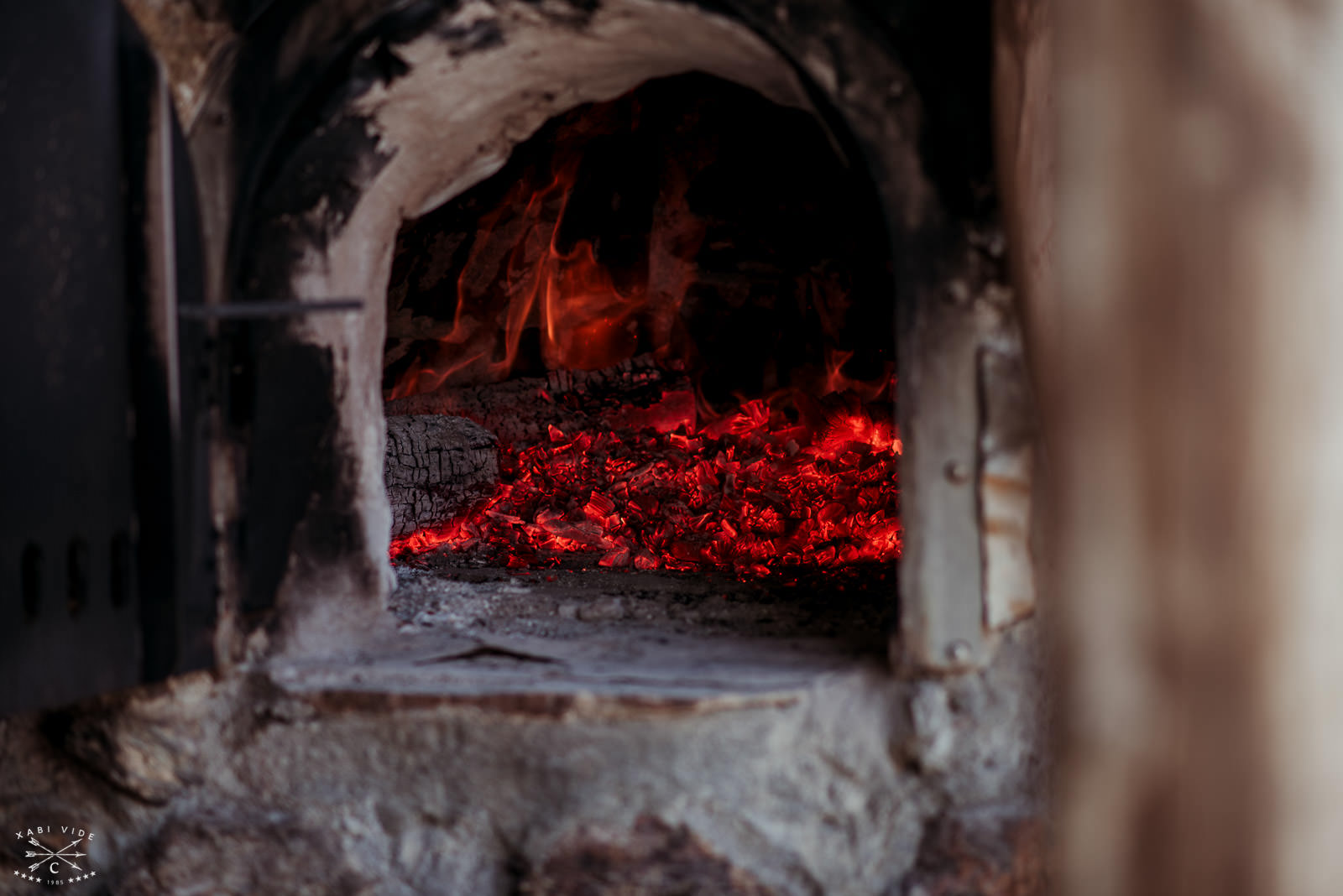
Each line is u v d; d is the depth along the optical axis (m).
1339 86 0.97
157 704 1.83
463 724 1.74
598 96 2.13
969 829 1.66
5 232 1.45
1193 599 1.02
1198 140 0.99
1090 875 1.07
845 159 1.77
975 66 1.61
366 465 2.09
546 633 2.12
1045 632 1.67
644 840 1.69
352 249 2.00
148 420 1.67
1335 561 0.99
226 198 1.79
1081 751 1.07
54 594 1.51
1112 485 1.05
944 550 1.66
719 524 3.34
